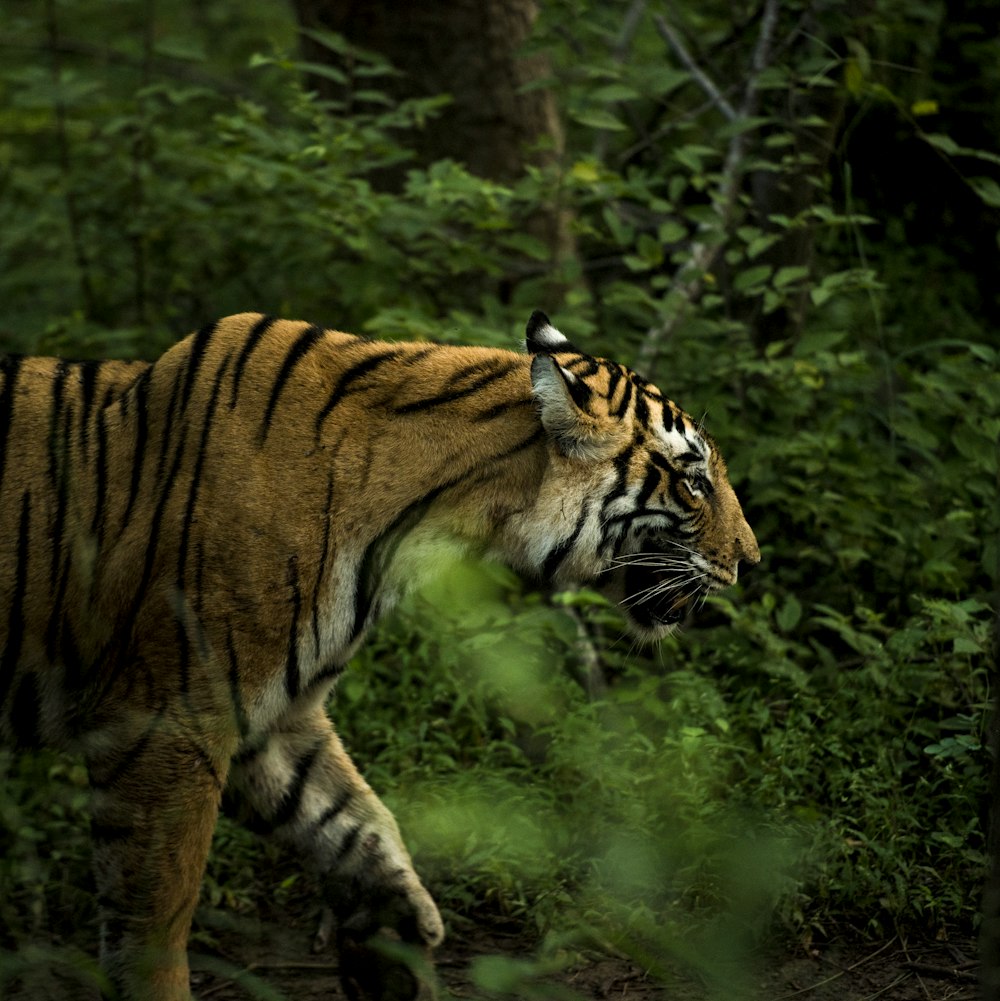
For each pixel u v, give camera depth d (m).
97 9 21.14
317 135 11.52
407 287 12.23
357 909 7.58
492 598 10.02
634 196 11.38
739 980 7.17
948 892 7.85
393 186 13.27
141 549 7.05
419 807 8.58
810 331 12.65
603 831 8.38
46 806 8.56
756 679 9.73
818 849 7.91
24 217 14.80
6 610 7.19
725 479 8.32
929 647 9.67
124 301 14.16
